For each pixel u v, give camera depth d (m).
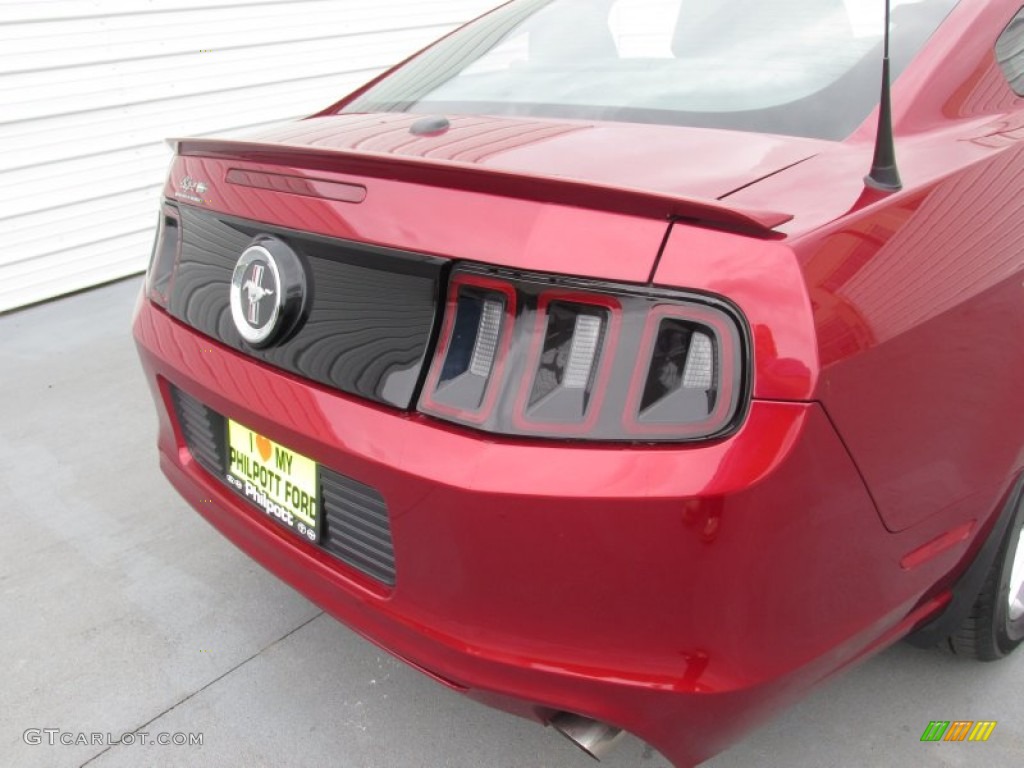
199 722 1.91
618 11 2.10
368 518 1.47
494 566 1.28
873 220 1.32
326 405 1.44
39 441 3.23
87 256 5.09
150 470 3.02
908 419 1.36
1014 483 1.71
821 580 1.31
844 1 1.86
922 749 1.82
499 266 1.26
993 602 1.85
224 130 5.57
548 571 1.25
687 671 1.27
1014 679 2.03
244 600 2.33
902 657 2.09
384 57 6.34
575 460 1.21
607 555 1.22
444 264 1.31
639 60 1.92
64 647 2.15
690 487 1.17
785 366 1.17
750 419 1.17
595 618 1.26
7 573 2.44
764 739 1.84
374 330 1.40
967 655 2.01
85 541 2.60
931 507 1.48
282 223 1.54
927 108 1.65
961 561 1.71
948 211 1.46
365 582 1.50
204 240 1.77
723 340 1.17
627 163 1.44
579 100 1.82
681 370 1.19
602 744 1.38
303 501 1.59
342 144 1.67
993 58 1.81
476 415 1.28
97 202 5.06
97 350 4.16
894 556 1.45
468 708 1.95
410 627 1.41
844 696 1.96
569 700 1.31
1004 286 1.53
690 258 1.18
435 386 1.32
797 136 1.57
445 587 1.34
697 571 1.20
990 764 1.78
